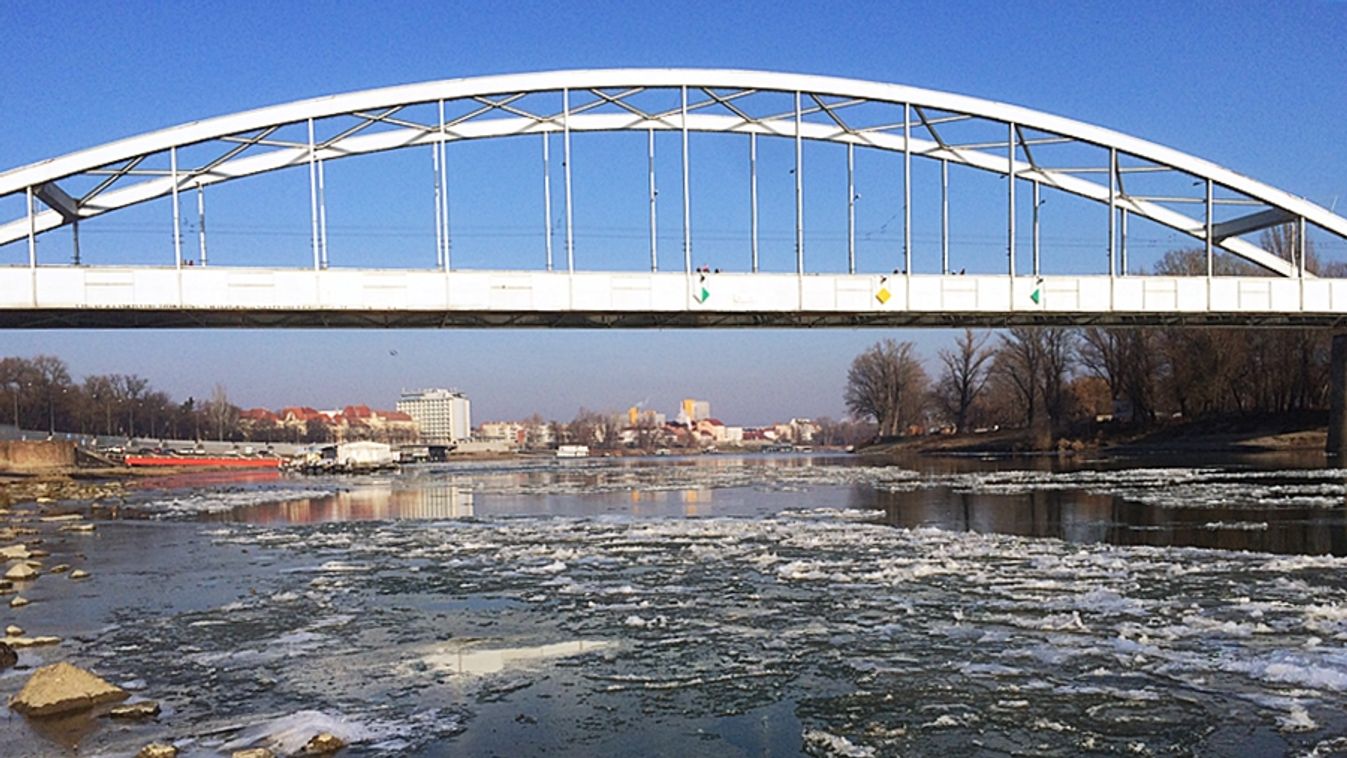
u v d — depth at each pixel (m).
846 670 12.01
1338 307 48.16
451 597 17.38
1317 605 14.81
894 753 9.21
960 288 45.12
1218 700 10.45
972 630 13.84
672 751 9.31
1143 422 91.00
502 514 35.66
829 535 25.27
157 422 169.00
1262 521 25.55
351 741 9.59
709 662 12.53
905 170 45.09
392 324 42.91
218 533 29.72
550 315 42.44
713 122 43.78
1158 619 14.14
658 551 23.11
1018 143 46.38
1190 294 47.19
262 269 38.44
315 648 13.52
